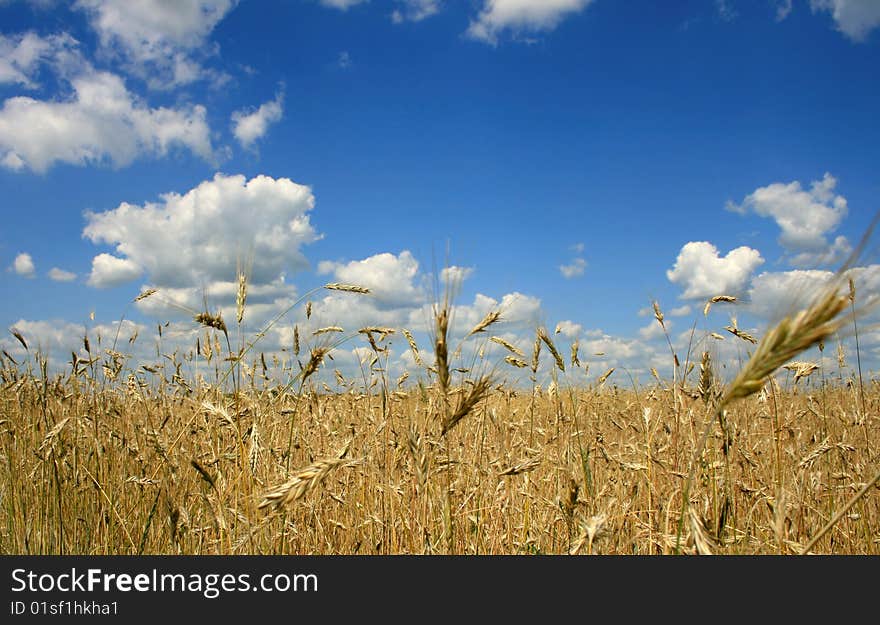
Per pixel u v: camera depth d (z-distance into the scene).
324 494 6.51
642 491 6.38
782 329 2.47
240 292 5.77
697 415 7.09
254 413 6.39
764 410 7.40
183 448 6.84
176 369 8.70
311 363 5.43
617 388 10.30
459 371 4.41
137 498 6.77
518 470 4.85
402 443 6.48
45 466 6.34
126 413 7.83
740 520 5.96
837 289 2.37
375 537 6.29
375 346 6.41
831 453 7.00
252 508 5.62
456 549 5.79
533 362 6.95
